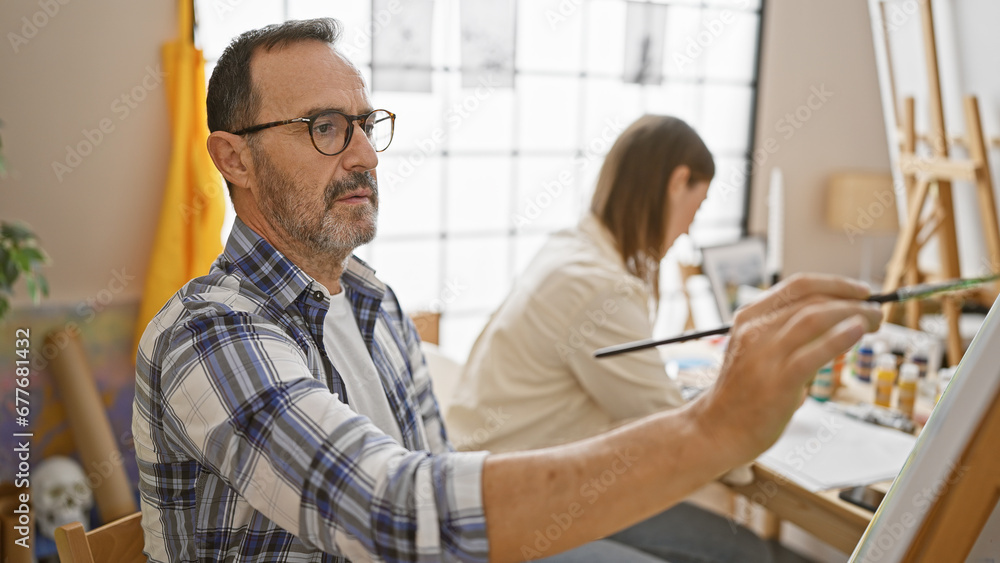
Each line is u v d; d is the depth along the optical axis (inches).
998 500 18.7
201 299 32.2
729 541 62.2
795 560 88.4
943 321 102.0
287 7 100.4
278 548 32.4
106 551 35.5
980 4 92.4
